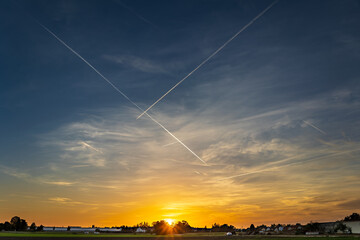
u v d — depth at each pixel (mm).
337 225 138250
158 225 190500
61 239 98000
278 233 179875
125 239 103250
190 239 106250
